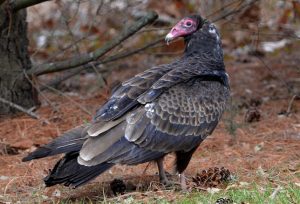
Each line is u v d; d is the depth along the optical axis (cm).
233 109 1436
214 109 1030
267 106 1534
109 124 959
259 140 1283
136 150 970
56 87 1652
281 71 1827
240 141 1284
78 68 1567
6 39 1420
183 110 1002
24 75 1442
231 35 2131
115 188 1040
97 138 948
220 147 1259
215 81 1053
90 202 985
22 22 1442
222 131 1352
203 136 1027
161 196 996
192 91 1017
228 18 1786
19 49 1442
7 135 1323
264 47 2062
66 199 1017
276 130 1338
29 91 1459
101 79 1631
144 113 977
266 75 1794
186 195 996
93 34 1992
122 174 1135
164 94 998
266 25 2025
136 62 1986
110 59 1541
